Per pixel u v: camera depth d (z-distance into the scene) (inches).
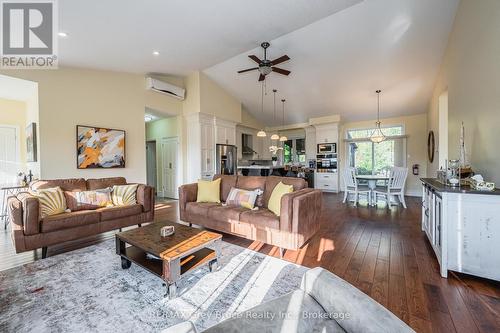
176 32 134.6
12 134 186.7
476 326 58.3
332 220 161.5
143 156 206.1
